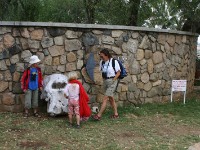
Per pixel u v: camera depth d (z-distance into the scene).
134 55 6.21
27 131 4.56
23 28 5.46
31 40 5.51
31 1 6.86
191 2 7.35
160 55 6.62
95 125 4.96
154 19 9.09
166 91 6.86
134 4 7.57
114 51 5.98
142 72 6.36
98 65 5.91
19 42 5.47
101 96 5.97
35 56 5.24
